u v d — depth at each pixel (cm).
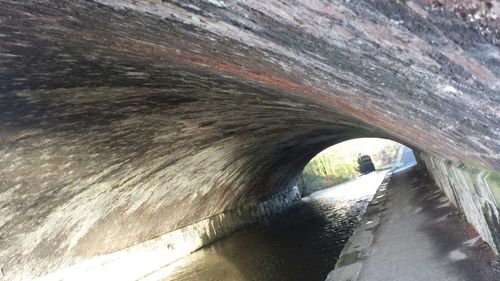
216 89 528
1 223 667
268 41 174
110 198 888
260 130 1023
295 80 251
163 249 1167
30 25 288
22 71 407
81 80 464
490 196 286
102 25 262
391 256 500
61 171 692
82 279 890
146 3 187
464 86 128
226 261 1109
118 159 782
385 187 1368
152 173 948
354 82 190
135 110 617
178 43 251
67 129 595
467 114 155
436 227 552
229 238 1479
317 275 823
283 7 128
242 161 1354
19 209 682
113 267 977
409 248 503
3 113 488
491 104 130
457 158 366
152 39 264
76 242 873
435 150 394
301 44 159
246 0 135
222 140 995
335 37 134
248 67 260
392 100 195
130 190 935
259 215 1898
